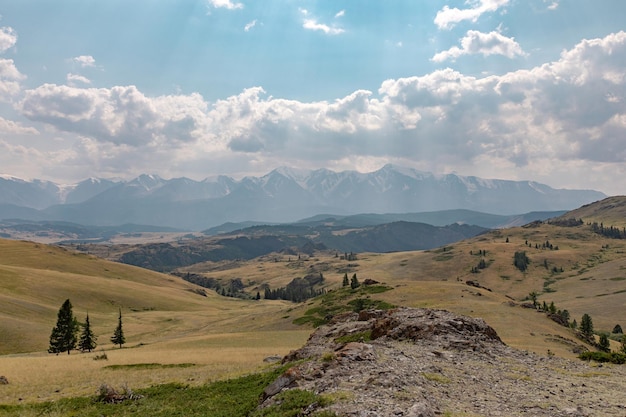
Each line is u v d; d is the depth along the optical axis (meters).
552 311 142.62
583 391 23.72
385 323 42.16
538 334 87.44
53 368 53.47
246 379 33.00
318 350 36.56
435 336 37.53
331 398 19.27
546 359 34.53
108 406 31.66
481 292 155.50
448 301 135.50
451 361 29.77
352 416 16.92
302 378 23.64
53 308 175.88
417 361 27.75
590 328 129.62
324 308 155.88
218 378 37.62
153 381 40.72
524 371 28.84
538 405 20.06
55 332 102.62
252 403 24.02
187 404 28.80
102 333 159.62
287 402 19.94
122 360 61.25
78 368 53.72
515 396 21.89
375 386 20.66
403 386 20.98
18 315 148.38
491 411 18.72
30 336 123.19
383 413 16.97
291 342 94.12
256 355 64.56
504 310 117.69
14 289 190.00
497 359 32.44
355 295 165.88
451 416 17.38
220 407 25.64
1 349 110.94
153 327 177.50
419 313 44.78
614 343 121.00
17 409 32.47
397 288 165.25
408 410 17.08
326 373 23.92
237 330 153.50
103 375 47.19
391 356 28.27
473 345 35.25
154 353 72.75
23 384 42.44
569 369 31.03
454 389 22.31
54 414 30.17
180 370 49.00
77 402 33.44
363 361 25.88
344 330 46.81
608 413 19.14
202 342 98.50
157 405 29.95
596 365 33.44
